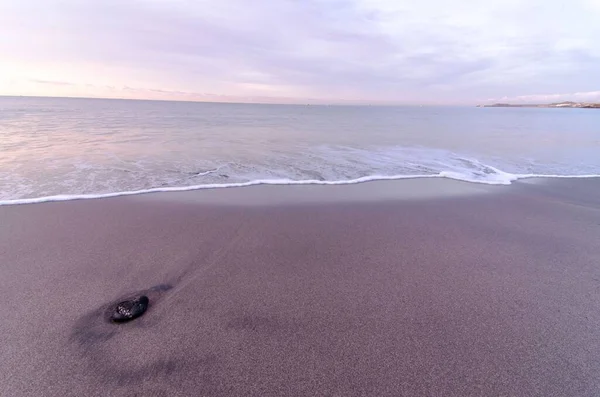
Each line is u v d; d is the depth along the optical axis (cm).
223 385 209
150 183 747
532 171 1018
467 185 817
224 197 662
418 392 208
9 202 575
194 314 283
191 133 1781
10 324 263
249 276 353
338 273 365
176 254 401
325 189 751
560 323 281
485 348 249
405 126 2727
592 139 1820
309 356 237
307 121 3297
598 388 212
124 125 2170
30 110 4169
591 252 436
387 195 713
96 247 412
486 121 3744
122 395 199
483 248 445
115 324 266
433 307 303
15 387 203
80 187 691
